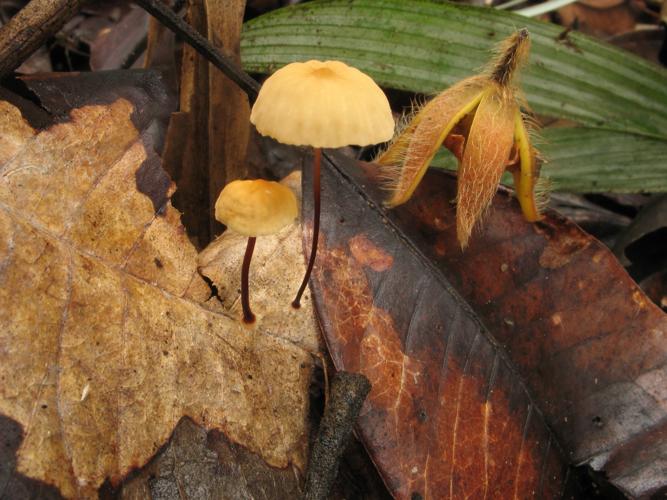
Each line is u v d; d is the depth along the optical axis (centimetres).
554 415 13
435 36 16
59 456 10
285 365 12
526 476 12
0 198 11
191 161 14
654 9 24
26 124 11
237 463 11
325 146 10
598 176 16
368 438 11
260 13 20
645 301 13
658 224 16
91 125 12
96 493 10
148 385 11
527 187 13
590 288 13
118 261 11
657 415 12
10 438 10
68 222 11
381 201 13
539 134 14
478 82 13
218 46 14
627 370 13
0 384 10
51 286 11
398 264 13
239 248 13
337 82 10
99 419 10
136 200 12
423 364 12
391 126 11
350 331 12
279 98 10
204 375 11
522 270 13
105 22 19
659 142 16
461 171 13
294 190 13
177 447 11
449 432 12
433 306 13
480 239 13
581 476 13
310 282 12
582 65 16
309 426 12
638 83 16
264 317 12
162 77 13
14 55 12
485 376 12
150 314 11
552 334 13
